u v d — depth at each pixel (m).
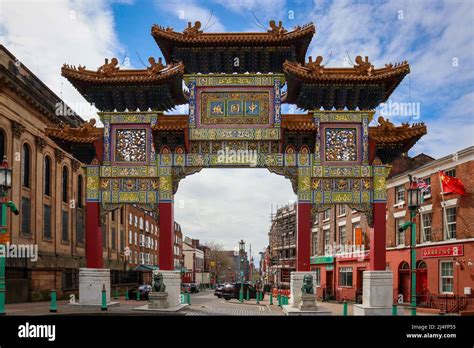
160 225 25.50
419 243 34.22
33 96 33.28
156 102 26.53
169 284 25.14
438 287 31.64
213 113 26.02
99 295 25.31
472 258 28.77
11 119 30.84
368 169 25.56
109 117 26.38
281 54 26.59
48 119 36.34
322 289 48.09
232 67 27.23
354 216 43.19
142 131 26.33
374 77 24.91
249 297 41.81
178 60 26.77
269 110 25.88
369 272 24.67
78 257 41.41
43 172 35.66
